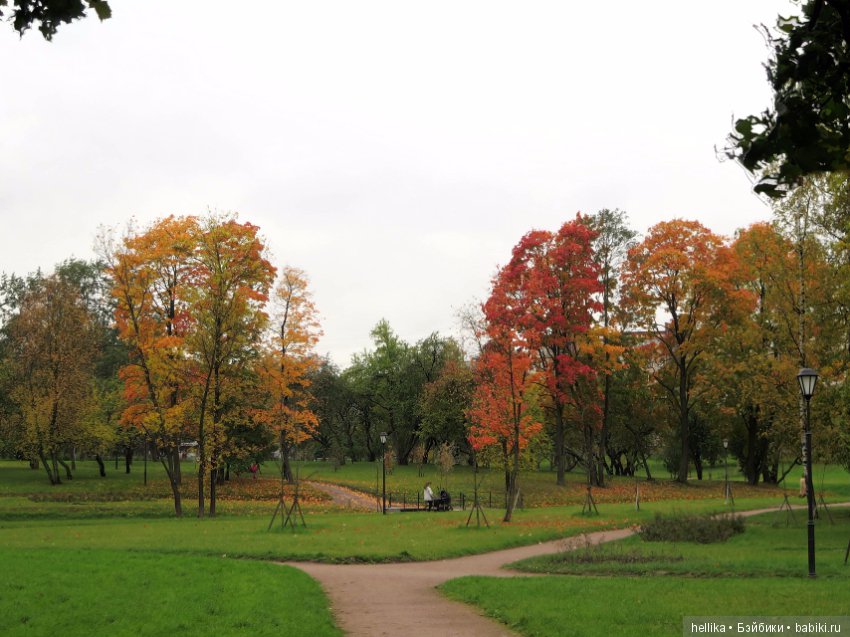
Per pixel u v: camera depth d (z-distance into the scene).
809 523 16.48
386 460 60.56
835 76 4.57
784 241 35.28
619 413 57.94
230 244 37.06
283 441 52.44
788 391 34.44
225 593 14.20
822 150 4.48
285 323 45.25
